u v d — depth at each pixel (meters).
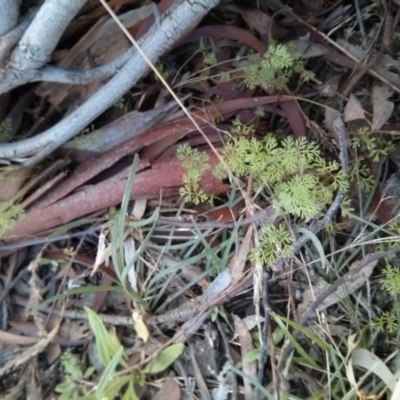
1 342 0.36
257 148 0.31
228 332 0.34
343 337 0.32
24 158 0.35
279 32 0.36
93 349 0.36
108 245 0.35
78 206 0.35
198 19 0.31
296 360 0.32
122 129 0.35
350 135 0.34
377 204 0.33
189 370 0.34
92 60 0.35
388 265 0.31
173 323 0.35
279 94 0.34
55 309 0.36
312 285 0.33
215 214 0.33
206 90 0.35
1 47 0.30
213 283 0.33
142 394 0.35
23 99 0.37
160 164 0.34
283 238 0.31
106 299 0.36
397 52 0.35
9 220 0.34
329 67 0.36
